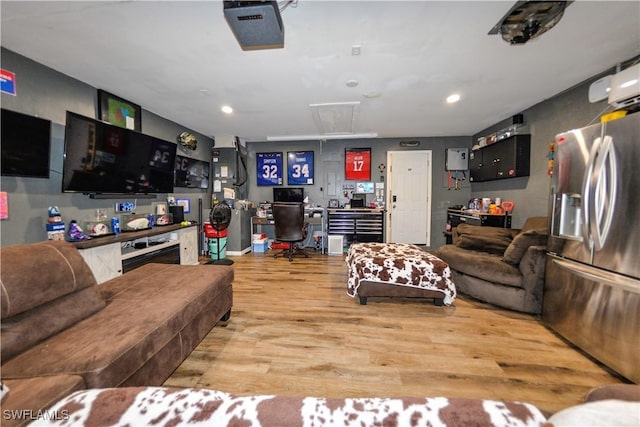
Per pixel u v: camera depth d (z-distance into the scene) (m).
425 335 2.09
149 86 2.71
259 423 0.56
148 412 0.61
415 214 5.27
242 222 4.91
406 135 5.02
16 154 1.97
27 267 1.26
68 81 2.46
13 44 1.95
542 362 1.75
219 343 1.97
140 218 3.14
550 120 3.08
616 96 1.75
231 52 2.08
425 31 1.82
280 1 1.52
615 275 1.59
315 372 1.65
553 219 2.10
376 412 0.58
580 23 1.74
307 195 5.43
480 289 2.68
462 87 2.77
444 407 0.58
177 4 1.54
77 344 1.19
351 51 2.07
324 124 4.20
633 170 1.51
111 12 1.61
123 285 1.90
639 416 0.52
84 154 2.39
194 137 4.33
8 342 1.10
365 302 2.65
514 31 1.76
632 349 1.51
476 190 4.89
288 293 2.96
